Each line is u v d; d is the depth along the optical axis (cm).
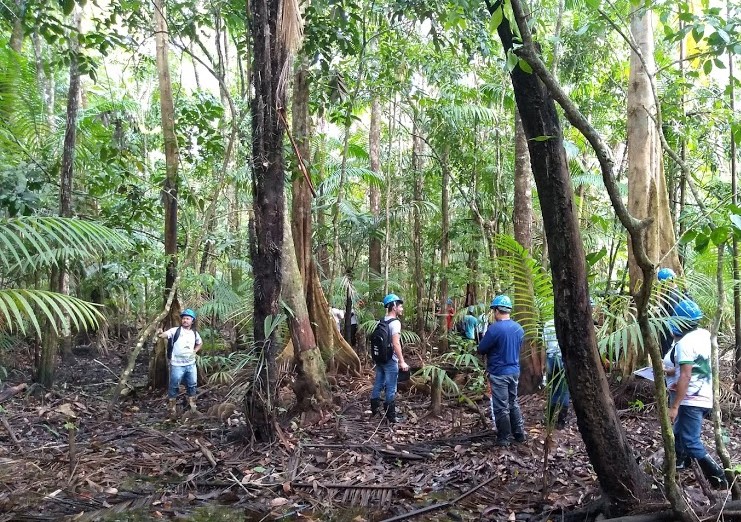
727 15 385
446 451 519
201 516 408
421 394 739
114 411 695
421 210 1047
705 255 620
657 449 489
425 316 1093
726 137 818
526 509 393
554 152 320
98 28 688
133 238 836
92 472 483
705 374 385
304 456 517
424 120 1000
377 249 1196
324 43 597
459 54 897
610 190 255
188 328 706
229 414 650
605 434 330
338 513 409
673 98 711
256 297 541
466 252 1029
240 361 563
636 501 327
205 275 838
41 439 579
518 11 256
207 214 705
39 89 736
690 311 395
